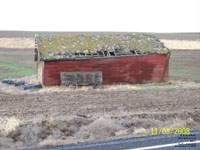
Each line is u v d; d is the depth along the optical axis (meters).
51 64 24.52
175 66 41.94
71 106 15.81
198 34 114.25
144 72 27.33
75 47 26.20
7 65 44.03
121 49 27.14
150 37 30.09
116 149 8.06
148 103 16.62
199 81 29.20
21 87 24.62
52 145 8.77
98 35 28.94
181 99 17.91
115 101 17.28
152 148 8.16
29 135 10.17
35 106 15.88
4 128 10.83
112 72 26.23
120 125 11.41
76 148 8.27
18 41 75.75
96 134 10.22
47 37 27.02
